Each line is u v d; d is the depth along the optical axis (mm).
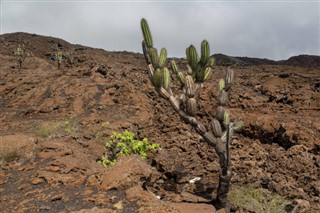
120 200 5121
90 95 13766
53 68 24094
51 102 13477
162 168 7641
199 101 12633
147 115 12734
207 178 7113
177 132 10148
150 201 5031
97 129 9992
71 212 4871
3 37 40969
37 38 41219
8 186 5828
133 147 7305
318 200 6016
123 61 28156
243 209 5613
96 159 7605
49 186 5699
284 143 8750
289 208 5766
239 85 16000
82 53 31797
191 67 6000
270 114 11320
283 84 15062
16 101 14680
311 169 7031
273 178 6738
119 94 14359
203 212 5176
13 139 7172
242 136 9695
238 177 6902
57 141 7711
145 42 5973
